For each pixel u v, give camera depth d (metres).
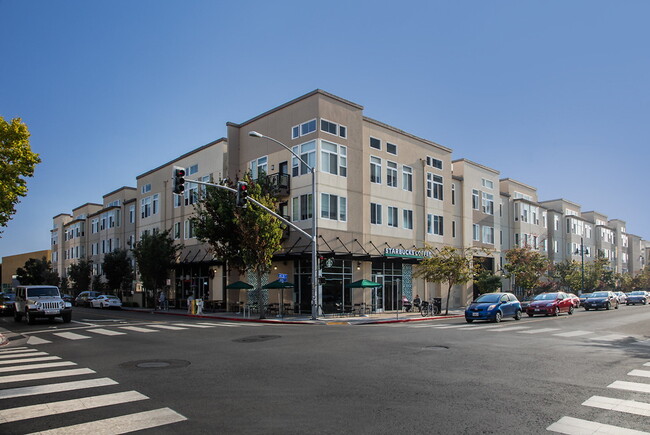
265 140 35.84
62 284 66.69
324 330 20.14
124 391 8.60
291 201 33.12
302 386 8.91
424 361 11.59
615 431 6.29
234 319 29.12
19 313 27.00
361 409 7.32
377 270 35.47
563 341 15.52
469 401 7.77
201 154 40.97
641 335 17.67
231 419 6.82
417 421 6.70
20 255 89.00
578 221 67.88
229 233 29.98
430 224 40.41
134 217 54.03
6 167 21.92
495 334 17.78
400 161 38.22
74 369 10.94
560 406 7.47
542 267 46.28
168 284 41.00
